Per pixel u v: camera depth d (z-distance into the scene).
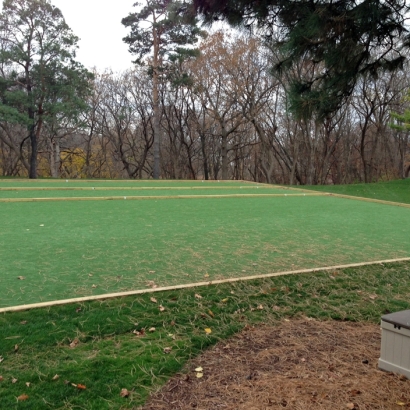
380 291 4.32
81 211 9.15
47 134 30.36
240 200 12.27
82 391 2.46
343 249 6.09
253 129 31.61
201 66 26.23
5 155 32.66
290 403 2.30
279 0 3.10
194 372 2.72
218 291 4.05
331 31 3.04
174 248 5.86
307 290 4.25
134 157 32.94
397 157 32.22
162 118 32.09
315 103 3.31
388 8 2.95
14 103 20.78
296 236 6.95
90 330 3.19
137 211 9.37
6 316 3.30
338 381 2.54
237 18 3.26
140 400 2.39
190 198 12.39
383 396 2.36
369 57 3.36
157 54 22.55
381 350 2.68
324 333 3.35
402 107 26.30
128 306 3.61
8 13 20.53
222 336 3.25
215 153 34.19
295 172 29.95
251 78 26.47
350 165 33.44
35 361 2.74
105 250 5.63
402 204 12.16
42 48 20.39
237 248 5.95
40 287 4.05
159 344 3.06
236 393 2.43
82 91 22.31
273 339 3.22
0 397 2.35
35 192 12.86
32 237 6.32
